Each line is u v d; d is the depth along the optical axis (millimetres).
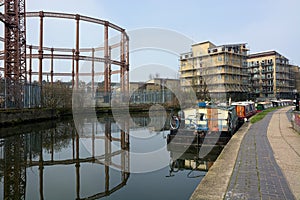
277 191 4230
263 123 15656
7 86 21312
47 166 8758
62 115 27828
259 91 66875
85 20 37125
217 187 4469
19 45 26203
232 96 41719
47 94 28578
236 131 13148
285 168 5574
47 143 13250
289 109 32344
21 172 8055
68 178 7371
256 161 6238
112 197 5848
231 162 6207
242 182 4703
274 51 66438
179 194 6012
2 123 18109
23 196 6023
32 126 19906
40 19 35562
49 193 6180
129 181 7047
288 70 71125
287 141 9078
